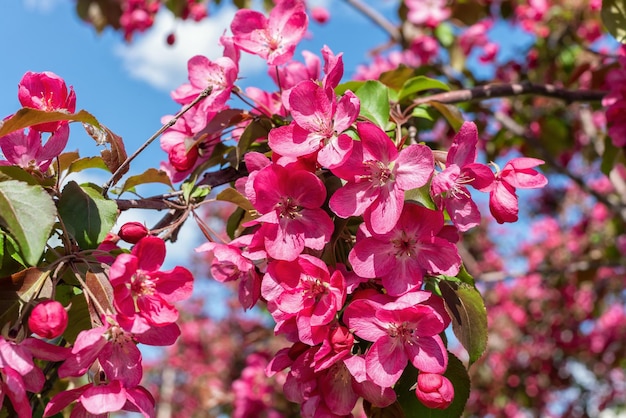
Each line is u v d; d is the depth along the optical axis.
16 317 0.35
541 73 1.04
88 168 0.42
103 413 0.34
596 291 1.49
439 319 0.37
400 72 0.57
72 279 0.39
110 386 0.35
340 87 0.48
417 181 0.37
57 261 0.36
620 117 0.59
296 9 0.47
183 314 1.89
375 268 0.38
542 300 1.64
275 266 0.39
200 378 1.70
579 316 1.60
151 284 0.36
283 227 0.39
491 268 1.74
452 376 0.40
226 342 1.80
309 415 0.40
